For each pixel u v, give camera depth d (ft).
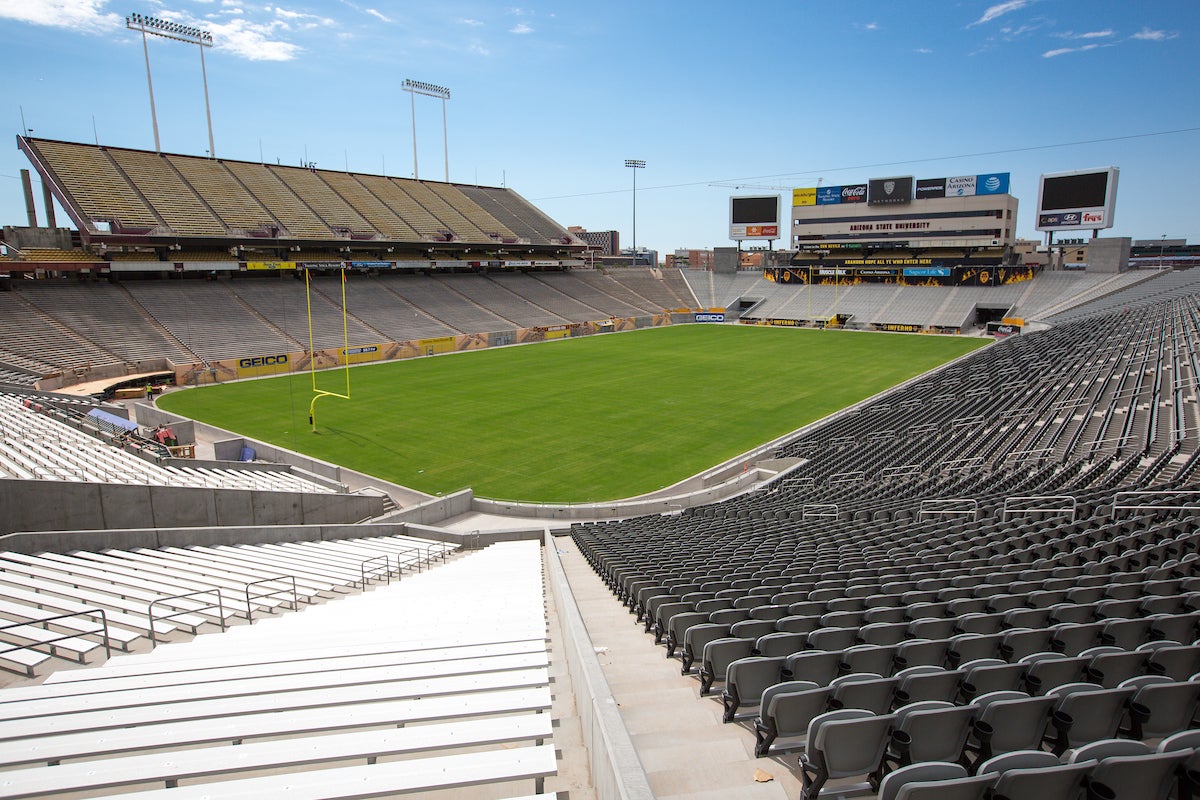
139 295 166.61
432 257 235.81
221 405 126.82
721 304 292.81
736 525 56.29
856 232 272.51
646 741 17.35
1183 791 11.86
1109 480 60.13
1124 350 125.39
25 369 125.90
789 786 15.01
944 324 239.30
